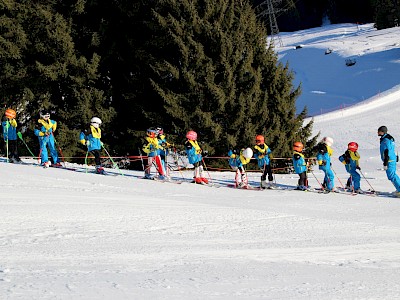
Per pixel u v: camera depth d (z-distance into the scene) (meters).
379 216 17.41
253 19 43.28
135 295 5.41
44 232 10.73
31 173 23.30
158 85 38.78
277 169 38.44
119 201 16.47
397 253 10.37
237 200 19.94
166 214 14.15
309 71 116.25
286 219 14.73
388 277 7.68
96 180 22.80
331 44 131.75
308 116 78.31
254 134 39.19
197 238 11.10
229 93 39.34
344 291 6.40
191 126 38.91
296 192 24.38
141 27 42.06
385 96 76.38
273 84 42.38
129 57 42.25
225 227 12.80
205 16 40.75
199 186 24.59
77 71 39.66
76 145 39.56
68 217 12.73
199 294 5.71
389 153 24.17
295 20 197.50
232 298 5.62
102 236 10.66
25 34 40.25
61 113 40.03
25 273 6.43
